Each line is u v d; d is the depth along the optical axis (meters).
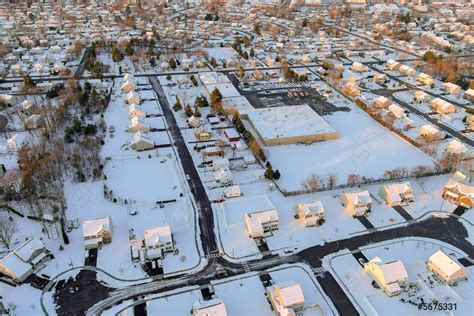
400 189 105.12
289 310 71.38
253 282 81.25
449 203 105.31
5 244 87.44
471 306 75.62
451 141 133.00
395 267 79.31
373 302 76.62
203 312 70.19
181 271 83.50
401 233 94.94
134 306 75.69
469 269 84.69
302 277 82.50
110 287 79.56
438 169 116.81
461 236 94.31
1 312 73.12
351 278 82.38
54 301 76.44
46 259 85.00
